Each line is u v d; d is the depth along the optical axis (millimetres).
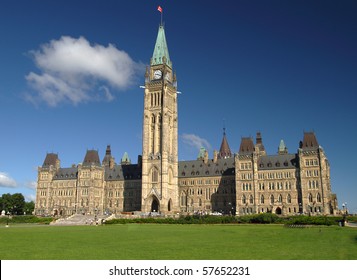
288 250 43688
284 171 179625
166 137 195875
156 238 60656
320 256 38688
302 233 69438
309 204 170000
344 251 42531
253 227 92562
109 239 58969
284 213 174000
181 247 47250
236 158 189125
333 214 159375
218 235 66625
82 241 55406
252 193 183250
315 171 171375
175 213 184125
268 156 188000
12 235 67875
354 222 111625
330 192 181000
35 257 38656
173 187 199125
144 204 191625
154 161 194625
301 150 175500
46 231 81312
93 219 142875
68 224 127938
